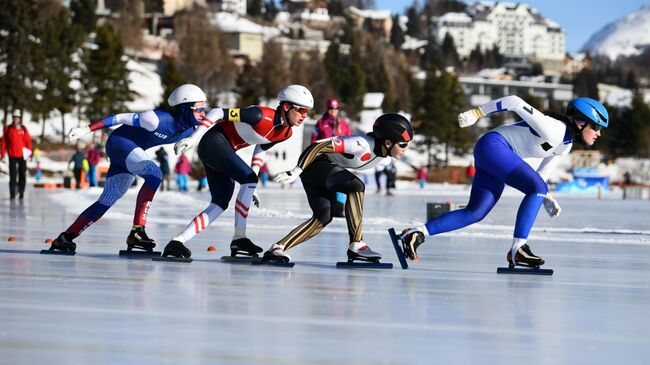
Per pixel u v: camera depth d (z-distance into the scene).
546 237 35.59
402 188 143.25
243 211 24.19
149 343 12.20
